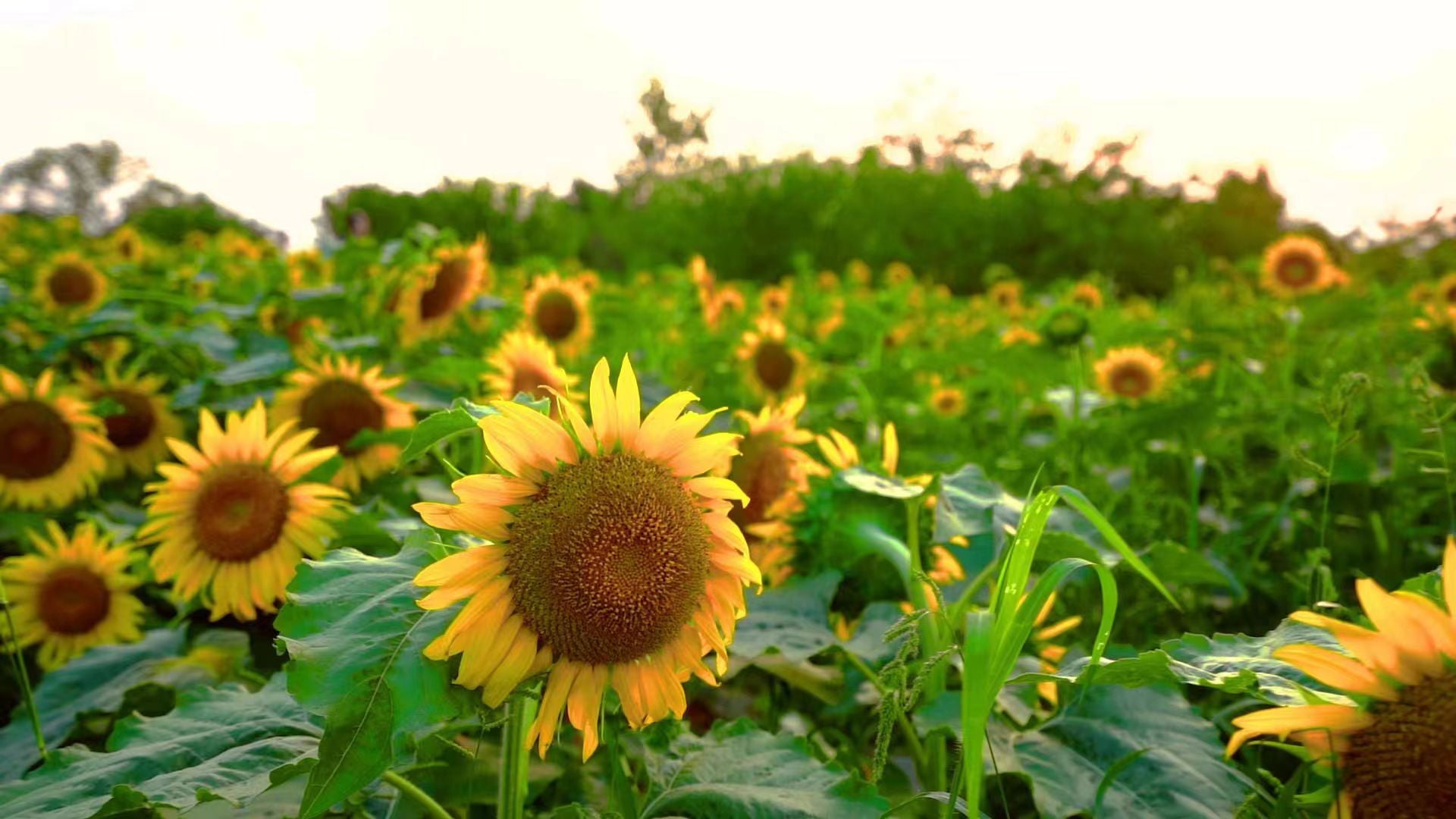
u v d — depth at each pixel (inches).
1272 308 106.8
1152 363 82.7
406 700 22.3
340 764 21.7
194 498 43.2
